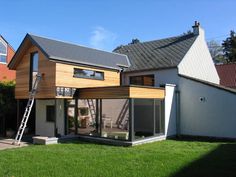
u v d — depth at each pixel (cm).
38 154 1132
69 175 825
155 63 1991
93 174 832
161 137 1630
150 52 2202
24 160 1020
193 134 1761
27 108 1645
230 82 2505
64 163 968
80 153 1153
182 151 1192
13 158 1057
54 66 1563
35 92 1636
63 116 1705
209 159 1012
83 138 1599
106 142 1470
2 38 2702
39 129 1859
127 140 1393
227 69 2659
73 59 1628
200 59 2150
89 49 1947
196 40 2122
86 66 1723
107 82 1870
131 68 2066
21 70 1791
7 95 1897
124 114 1923
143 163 959
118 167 907
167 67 1875
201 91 1742
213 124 1686
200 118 1739
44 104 1844
